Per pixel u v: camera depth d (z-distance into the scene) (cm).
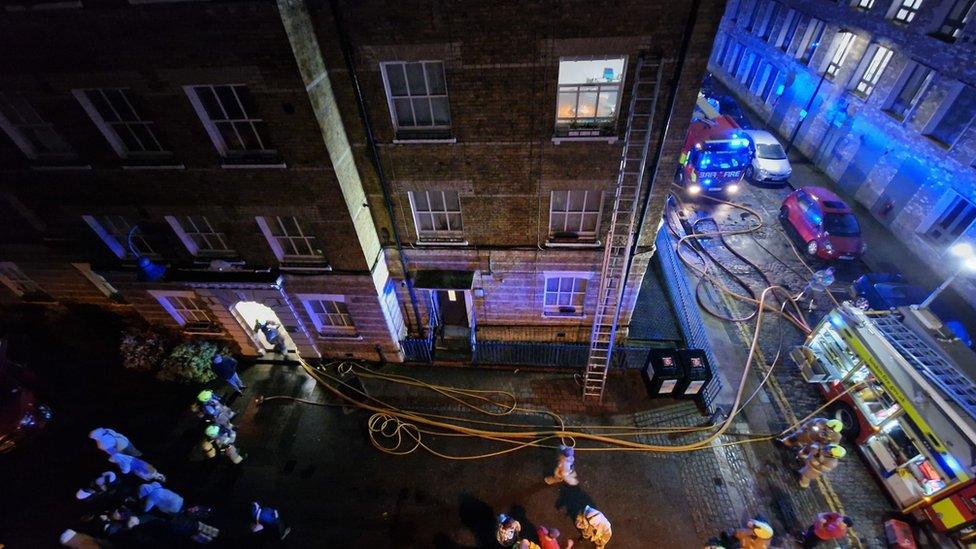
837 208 2172
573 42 1010
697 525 1315
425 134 1211
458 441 1527
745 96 3531
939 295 1944
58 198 1333
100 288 1725
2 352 1584
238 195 1265
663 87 1083
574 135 1171
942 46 1964
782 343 1831
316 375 1739
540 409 1606
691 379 1518
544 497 1378
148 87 1042
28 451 1522
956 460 1148
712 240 2325
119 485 1314
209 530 1299
